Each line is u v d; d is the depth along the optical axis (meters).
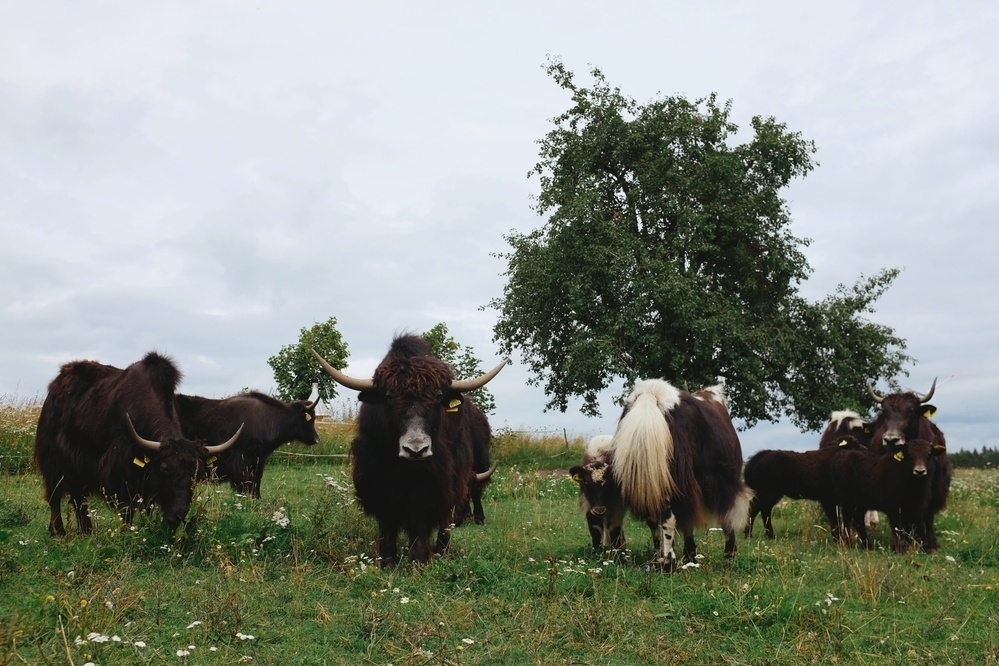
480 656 5.25
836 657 5.51
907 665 5.37
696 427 8.43
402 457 7.71
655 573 7.44
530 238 28.98
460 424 8.58
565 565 7.64
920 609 6.59
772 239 27.64
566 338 27.73
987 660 5.29
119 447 8.67
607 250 25.03
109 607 5.60
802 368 27.28
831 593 6.85
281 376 23.44
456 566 7.31
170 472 8.27
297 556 7.39
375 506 8.08
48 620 5.41
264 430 14.09
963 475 22.72
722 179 26.86
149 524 8.20
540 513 12.49
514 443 22.16
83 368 9.41
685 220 25.89
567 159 28.48
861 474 10.77
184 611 5.92
